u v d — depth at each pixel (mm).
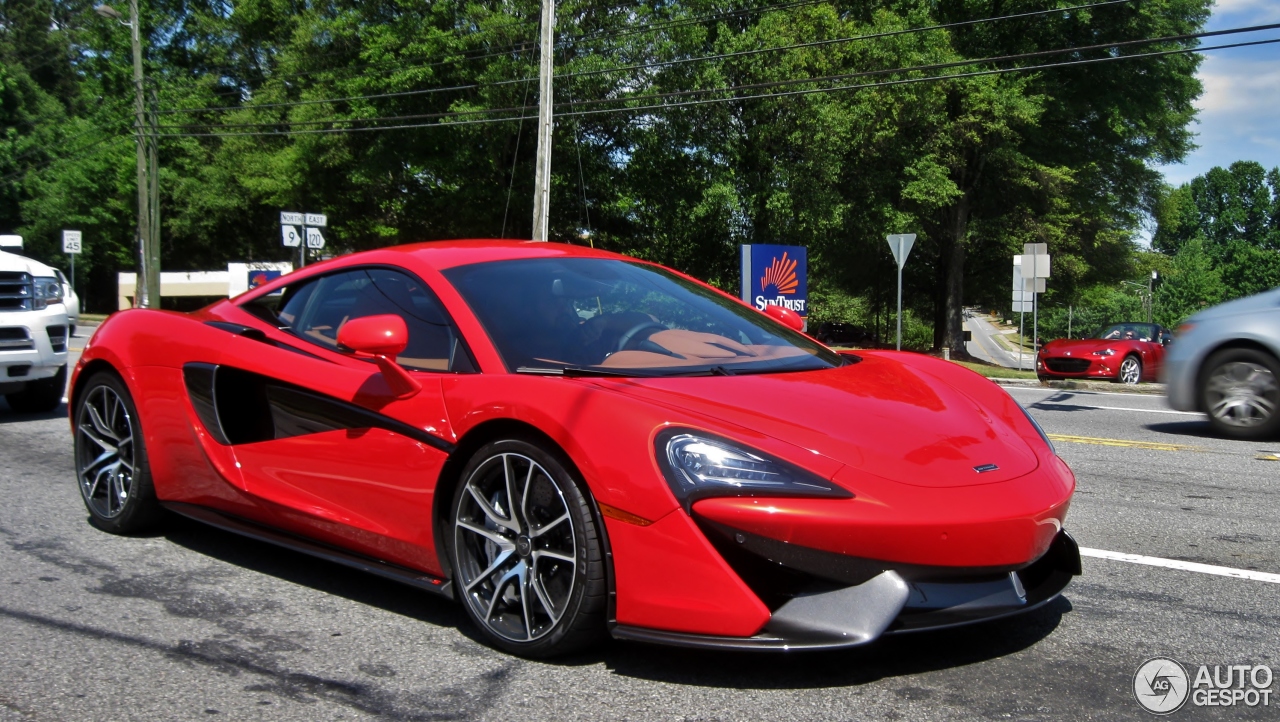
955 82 30922
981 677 2727
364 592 3561
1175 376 8109
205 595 3523
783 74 28922
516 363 3121
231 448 3805
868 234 32875
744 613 2498
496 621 2957
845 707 2525
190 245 48219
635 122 30000
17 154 52250
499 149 30094
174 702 2596
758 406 2854
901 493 2564
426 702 2578
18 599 3479
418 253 3742
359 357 3502
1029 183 33156
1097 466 6410
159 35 48719
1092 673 2766
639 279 3910
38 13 61500
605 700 2576
